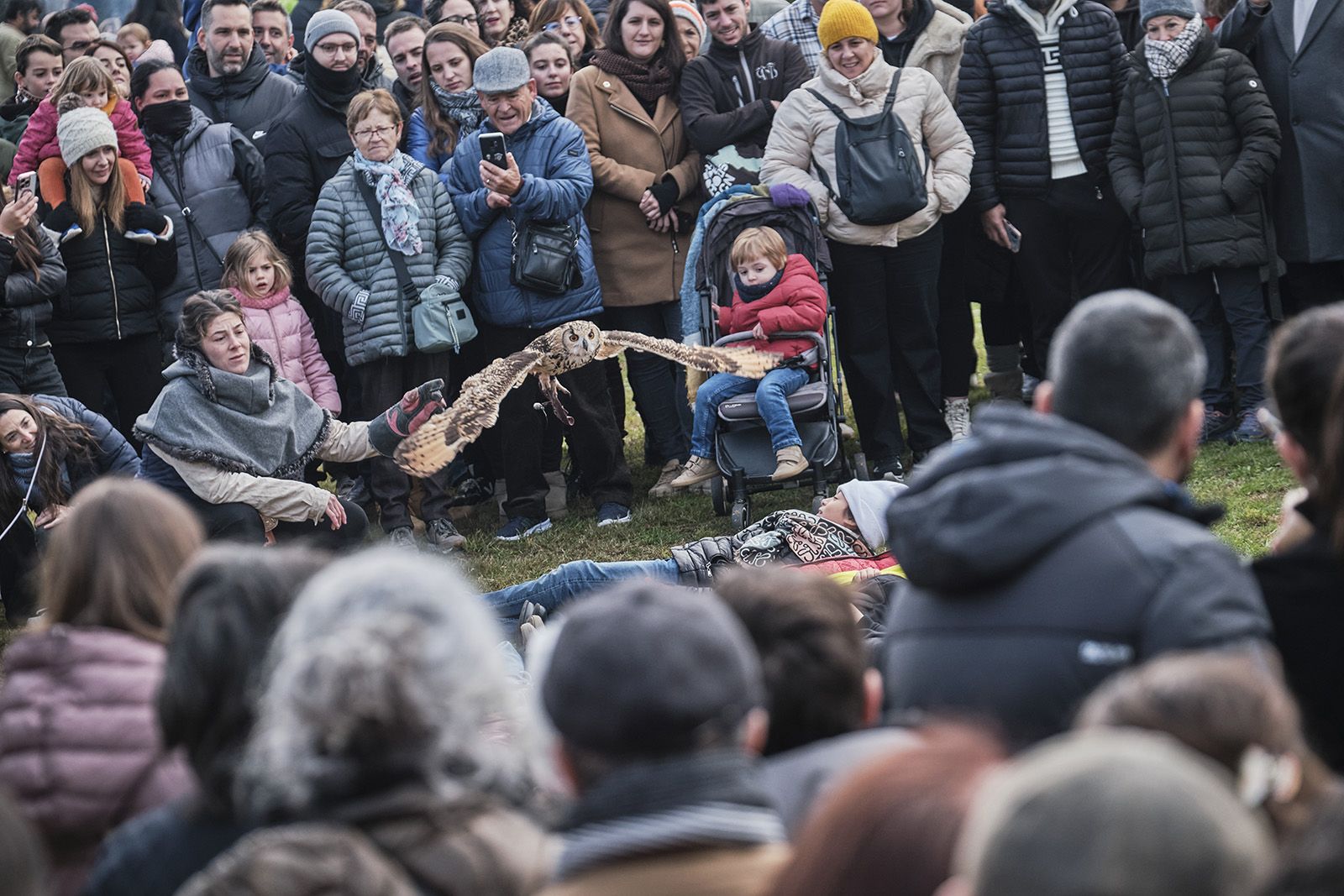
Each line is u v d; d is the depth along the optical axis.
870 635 7.23
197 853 3.67
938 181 13.08
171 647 3.89
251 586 3.93
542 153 12.88
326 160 13.33
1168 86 12.81
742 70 13.50
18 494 10.99
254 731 3.69
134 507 4.81
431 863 3.26
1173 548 4.11
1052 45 13.20
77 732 4.43
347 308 12.62
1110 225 13.43
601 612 3.19
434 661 3.34
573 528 13.16
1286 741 3.00
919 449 13.52
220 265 13.43
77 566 4.74
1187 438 4.61
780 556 8.76
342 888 3.11
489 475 14.37
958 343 13.95
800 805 3.60
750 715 3.30
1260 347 12.98
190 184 13.43
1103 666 4.05
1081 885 1.98
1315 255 12.91
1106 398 4.49
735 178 13.34
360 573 3.47
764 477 12.16
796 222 12.59
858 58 12.79
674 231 13.59
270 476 10.38
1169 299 13.30
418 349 12.67
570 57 13.98
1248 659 3.41
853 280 13.10
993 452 4.39
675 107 13.66
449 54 13.38
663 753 3.09
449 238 12.89
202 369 10.27
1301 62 12.82
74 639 4.57
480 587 11.88
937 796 2.53
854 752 3.68
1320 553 4.56
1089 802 2.02
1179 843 1.99
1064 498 4.19
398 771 3.34
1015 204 13.45
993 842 2.06
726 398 12.34
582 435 13.16
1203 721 2.92
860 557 8.71
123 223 12.88
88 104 12.89
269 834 3.26
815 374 12.37
